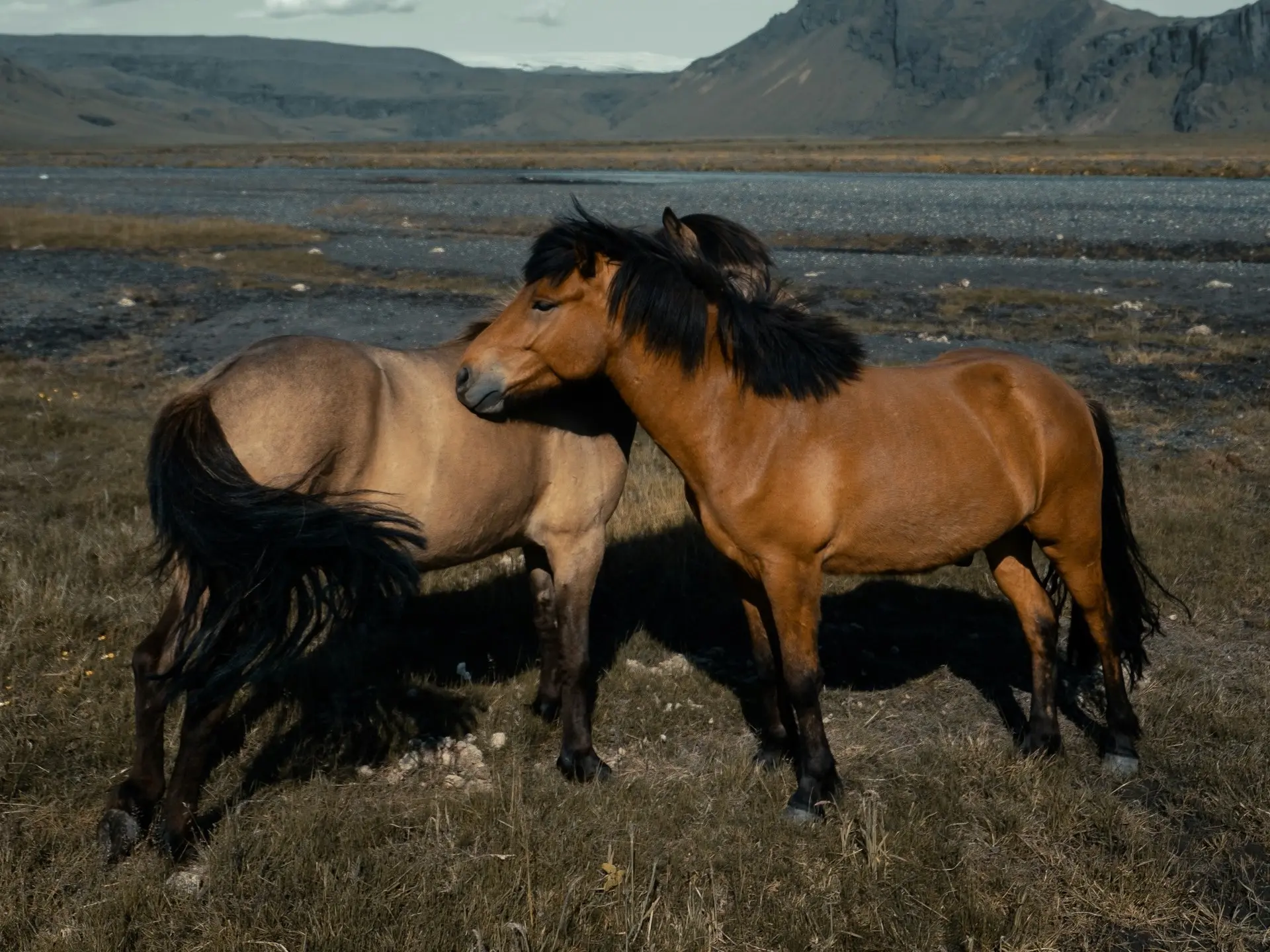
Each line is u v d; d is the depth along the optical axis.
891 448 4.26
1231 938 3.59
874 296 20.09
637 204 42.09
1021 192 49.62
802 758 4.33
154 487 3.61
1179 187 52.56
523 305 4.16
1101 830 4.20
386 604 3.81
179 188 56.81
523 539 4.68
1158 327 16.77
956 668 5.85
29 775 4.23
